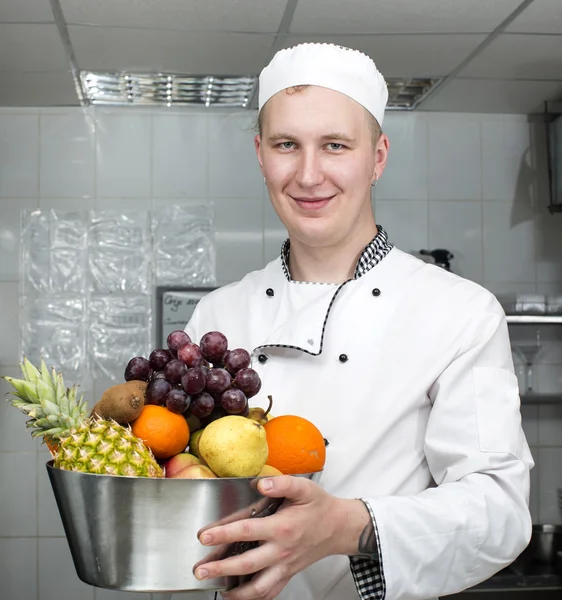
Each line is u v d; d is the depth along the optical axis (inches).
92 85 92.7
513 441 35.7
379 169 41.2
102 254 99.4
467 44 79.5
